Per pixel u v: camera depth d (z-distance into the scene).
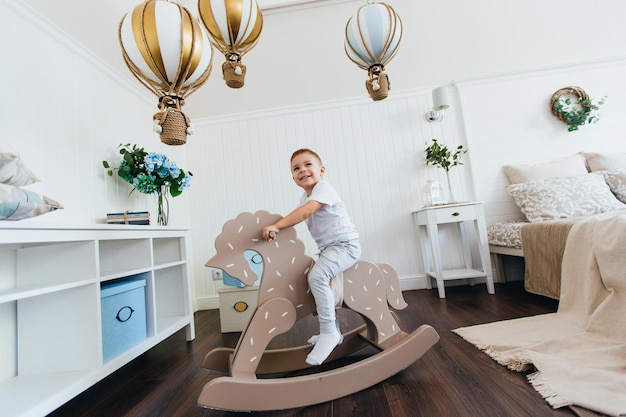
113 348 1.15
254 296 1.76
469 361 1.07
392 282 1.21
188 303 1.67
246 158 2.48
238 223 1.04
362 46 1.13
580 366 0.89
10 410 0.81
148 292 1.38
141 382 1.16
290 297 1.05
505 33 2.18
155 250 1.73
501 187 2.38
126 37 0.86
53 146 1.35
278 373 1.14
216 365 1.12
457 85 2.45
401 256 2.38
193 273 2.43
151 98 2.11
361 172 2.43
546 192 1.98
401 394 0.91
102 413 0.95
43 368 1.05
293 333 1.60
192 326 1.67
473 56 2.30
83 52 1.54
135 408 0.97
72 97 1.47
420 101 2.46
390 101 2.47
